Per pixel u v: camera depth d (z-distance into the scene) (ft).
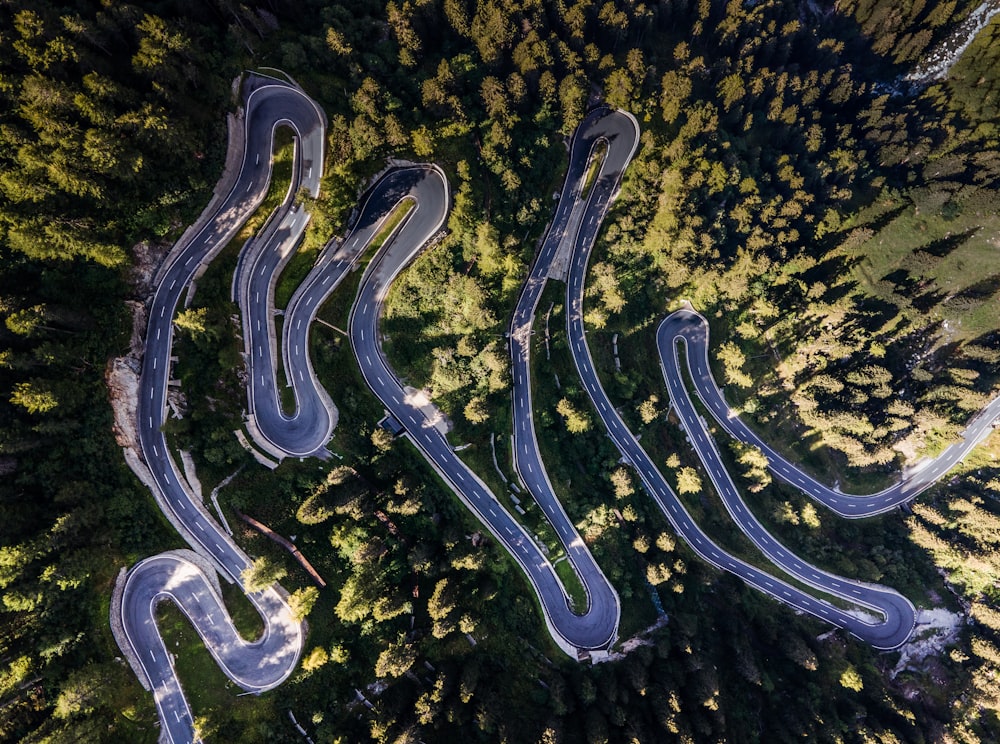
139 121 192.54
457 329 281.95
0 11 181.57
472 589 264.52
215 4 224.94
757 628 327.67
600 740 234.58
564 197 323.37
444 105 266.16
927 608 353.92
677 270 320.09
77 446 205.16
